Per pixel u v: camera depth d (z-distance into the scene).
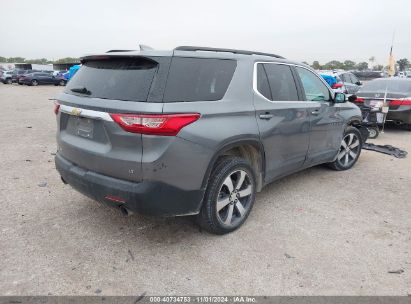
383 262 3.30
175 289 2.88
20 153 6.78
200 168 3.21
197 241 3.60
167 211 3.14
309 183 5.39
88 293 2.80
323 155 5.23
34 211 4.18
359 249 3.51
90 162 3.28
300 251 3.45
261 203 4.59
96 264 3.17
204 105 3.24
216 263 3.23
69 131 3.63
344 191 5.08
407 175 5.90
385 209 4.49
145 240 3.60
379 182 5.51
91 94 3.31
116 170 3.09
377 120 8.89
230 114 3.47
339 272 3.13
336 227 3.96
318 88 5.04
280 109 4.12
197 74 3.29
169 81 3.05
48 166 5.93
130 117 2.92
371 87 10.27
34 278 2.96
